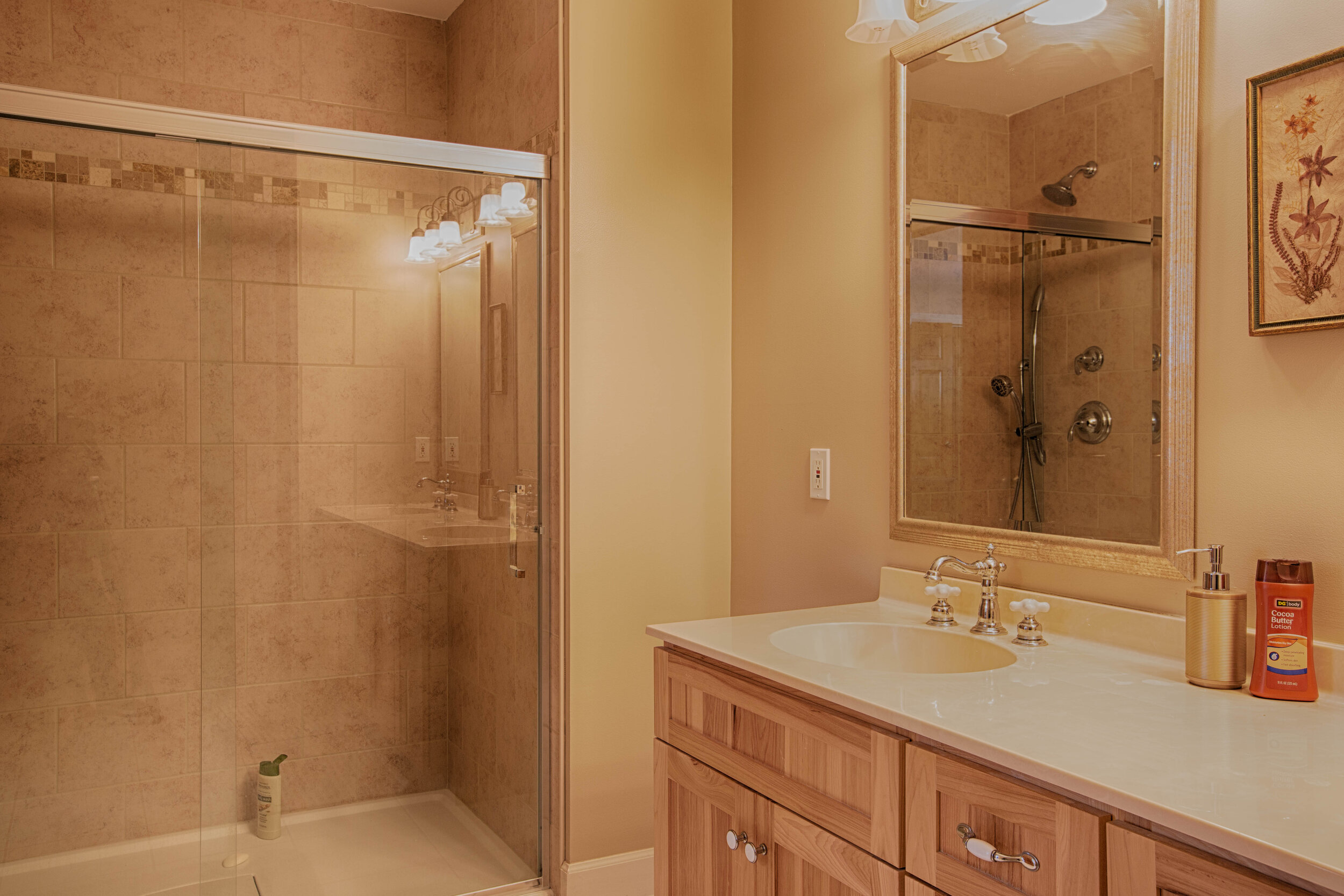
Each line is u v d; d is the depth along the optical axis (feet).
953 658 5.29
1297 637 3.86
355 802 7.45
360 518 7.45
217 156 6.94
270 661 7.21
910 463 6.26
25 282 6.67
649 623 7.94
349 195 7.30
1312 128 3.97
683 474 8.07
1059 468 5.24
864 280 6.69
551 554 7.87
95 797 6.90
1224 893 2.58
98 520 6.95
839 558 6.97
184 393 7.14
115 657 6.98
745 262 8.07
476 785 7.75
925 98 6.12
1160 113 4.66
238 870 7.11
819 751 4.19
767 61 7.76
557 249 7.72
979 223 5.72
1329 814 2.68
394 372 7.50
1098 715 3.70
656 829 5.55
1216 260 4.45
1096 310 5.01
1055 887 3.10
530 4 8.28
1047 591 5.33
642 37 7.87
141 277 6.94
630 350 7.83
